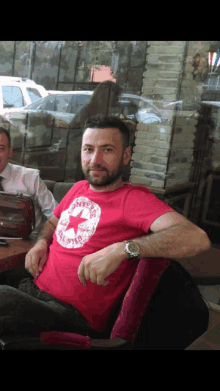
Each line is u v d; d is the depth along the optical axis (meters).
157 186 2.99
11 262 1.42
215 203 3.12
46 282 1.36
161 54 2.83
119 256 1.10
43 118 3.41
